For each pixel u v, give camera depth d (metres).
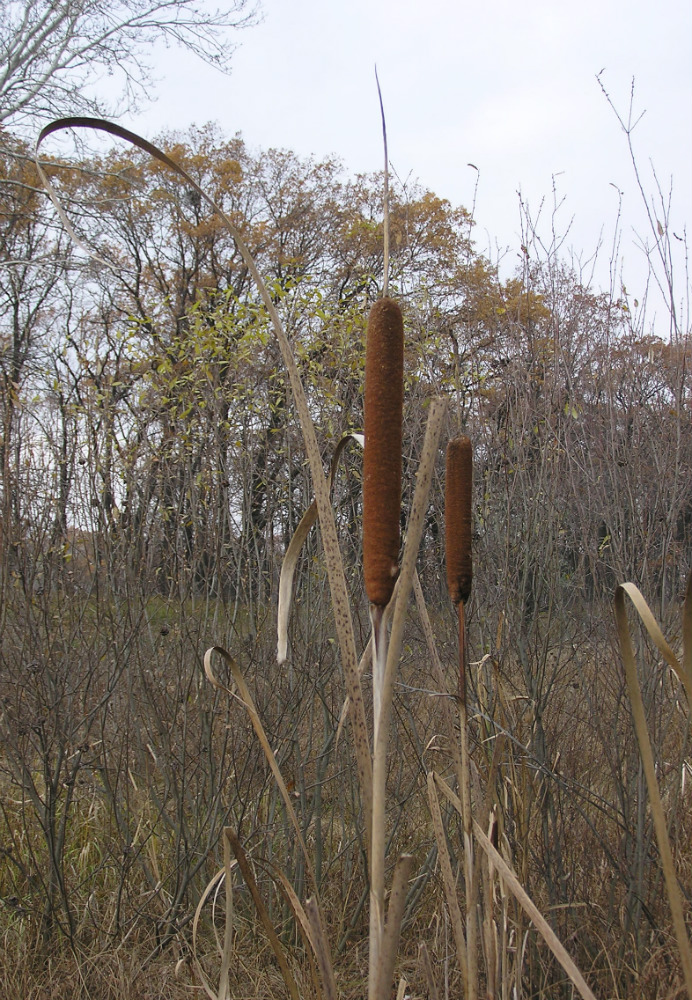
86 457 4.37
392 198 6.96
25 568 4.00
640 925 2.93
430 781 1.71
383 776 1.27
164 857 3.95
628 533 3.90
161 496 4.58
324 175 23.42
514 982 2.31
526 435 3.96
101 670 4.38
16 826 4.12
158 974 3.32
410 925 3.52
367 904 3.64
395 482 1.28
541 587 3.82
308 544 4.61
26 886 3.86
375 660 1.30
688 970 1.38
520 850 2.75
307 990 3.25
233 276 24.25
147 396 5.04
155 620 4.60
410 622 4.02
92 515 4.22
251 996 3.19
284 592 1.63
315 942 1.45
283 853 4.04
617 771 3.31
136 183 14.09
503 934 2.03
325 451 4.55
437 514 4.33
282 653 1.58
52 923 3.58
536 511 3.81
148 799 4.06
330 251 20.94
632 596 1.39
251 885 1.70
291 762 4.18
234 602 4.54
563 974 2.86
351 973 3.46
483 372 4.59
